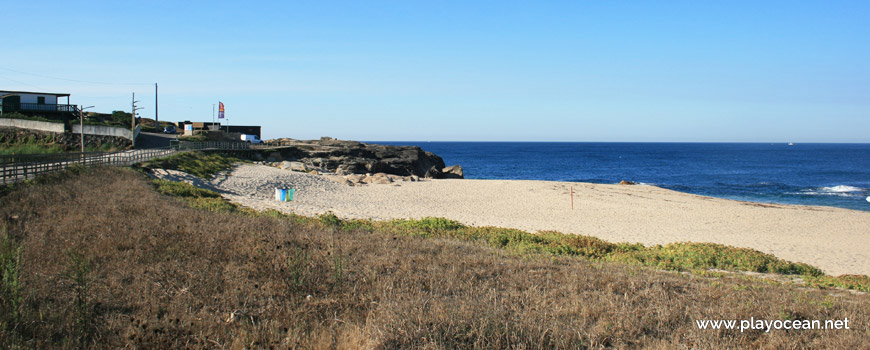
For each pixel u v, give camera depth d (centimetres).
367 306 868
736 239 2683
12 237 1139
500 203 4081
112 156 3597
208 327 733
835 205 5216
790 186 7206
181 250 1149
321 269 1066
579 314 853
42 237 1171
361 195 4300
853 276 1551
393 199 4144
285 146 7875
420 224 2262
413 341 711
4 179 1984
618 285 1062
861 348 736
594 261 1519
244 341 691
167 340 680
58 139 5503
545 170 11525
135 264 1023
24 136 5425
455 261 1250
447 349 691
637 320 828
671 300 949
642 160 16250
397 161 8444
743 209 3931
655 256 1720
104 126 5884
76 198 1808
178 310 797
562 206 3950
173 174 3656
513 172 10894
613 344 750
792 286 1255
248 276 998
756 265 1633
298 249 1205
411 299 869
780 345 743
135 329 706
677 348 718
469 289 984
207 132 7931
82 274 825
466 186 5231
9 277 794
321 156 7831
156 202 1936
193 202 2220
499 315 795
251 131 10119
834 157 18300
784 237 2805
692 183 7794
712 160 16000
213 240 1252
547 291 1005
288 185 4497
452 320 761
